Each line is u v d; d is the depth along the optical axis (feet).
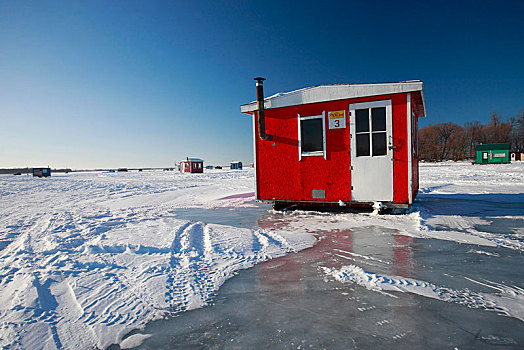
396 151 19.83
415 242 13.06
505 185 36.86
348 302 7.72
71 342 6.23
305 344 5.93
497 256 10.90
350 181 21.24
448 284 8.63
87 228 17.51
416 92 19.75
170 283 9.15
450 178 50.49
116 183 69.10
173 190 48.21
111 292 8.57
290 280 9.30
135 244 13.43
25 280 9.43
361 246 12.73
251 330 6.53
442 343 5.83
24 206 30.35
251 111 24.70
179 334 6.45
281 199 23.63
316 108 22.22
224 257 11.61
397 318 6.84
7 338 6.36
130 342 6.19
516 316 6.80
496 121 229.04
